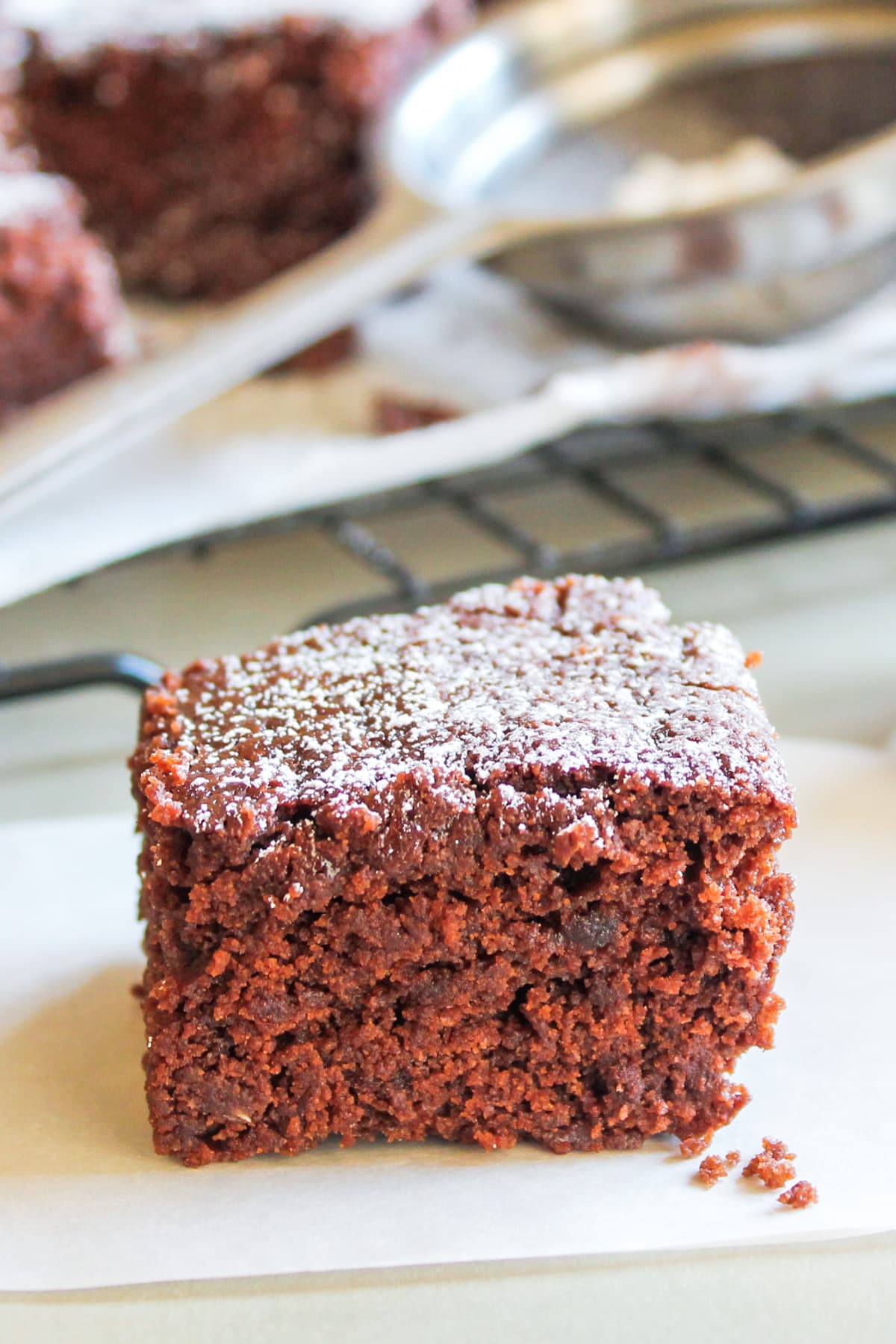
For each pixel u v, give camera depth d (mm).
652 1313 257
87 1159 273
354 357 471
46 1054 288
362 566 406
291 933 270
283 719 280
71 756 359
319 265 427
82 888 314
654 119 538
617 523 415
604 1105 275
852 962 297
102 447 393
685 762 269
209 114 495
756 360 417
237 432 436
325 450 419
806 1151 271
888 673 371
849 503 386
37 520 402
